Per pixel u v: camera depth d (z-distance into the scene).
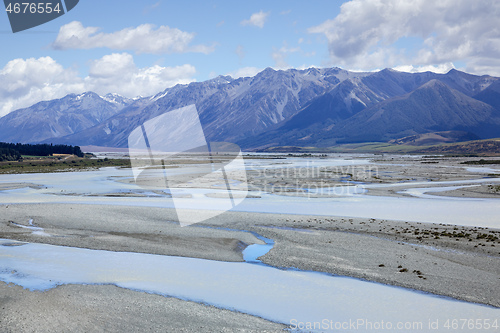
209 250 24.00
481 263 21.27
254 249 24.36
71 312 14.61
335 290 17.30
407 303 15.88
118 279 18.53
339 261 21.67
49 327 13.34
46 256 22.47
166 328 13.41
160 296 16.39
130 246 24.77
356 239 26.75
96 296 16.28
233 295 16.61
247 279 18.70
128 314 14.50
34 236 27.31
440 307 15.48
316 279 18.81
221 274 19.45
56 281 18.12
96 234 27.89
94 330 13.16
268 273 19.69
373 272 19.77
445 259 22.05
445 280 18.56
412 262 21.44
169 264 21.12
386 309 15.25
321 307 15.39
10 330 13.05
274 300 16.06
